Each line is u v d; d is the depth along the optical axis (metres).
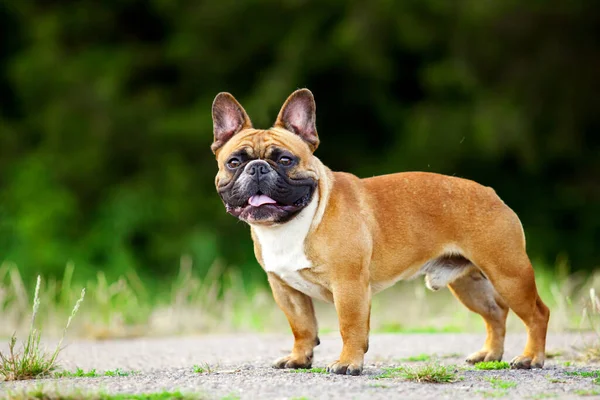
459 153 22.02
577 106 22.39
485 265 8.27
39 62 24.38
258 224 7.71
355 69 22.70
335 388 6.76
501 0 21.69
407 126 22.81
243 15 23.33
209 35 23.88
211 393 6.55
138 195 22.45
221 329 13.88
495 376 7.60
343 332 7.74
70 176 23.58
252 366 8.55
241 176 7.59
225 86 24.41
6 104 26.55
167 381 7.21
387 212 8.21
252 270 20.58
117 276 18.48
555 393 6.66
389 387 6.87
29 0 25.30
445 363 9.06
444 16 22.20
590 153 23.14
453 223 8.30
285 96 22.11
